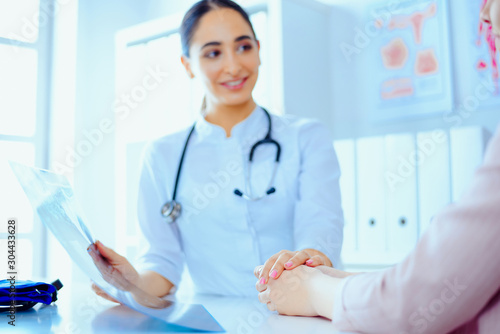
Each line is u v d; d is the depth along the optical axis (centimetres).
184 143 122
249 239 113
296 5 228
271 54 219
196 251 116
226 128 121
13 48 287
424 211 185
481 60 210
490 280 41
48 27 300
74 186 294
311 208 103
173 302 70
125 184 261
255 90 224
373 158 198
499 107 205
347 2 249
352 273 62
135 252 253
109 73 293
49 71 300
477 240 41
